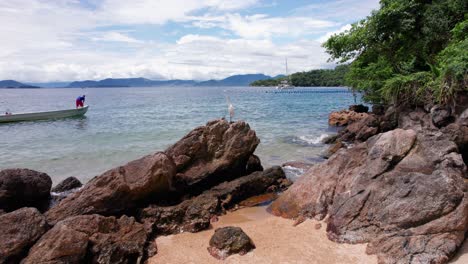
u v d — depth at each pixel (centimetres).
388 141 1058
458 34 2027
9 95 13400
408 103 2028
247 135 1523
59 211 1080
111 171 1146
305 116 4300
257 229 1059
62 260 793
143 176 1146
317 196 1120
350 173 1109
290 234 1001
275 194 1415
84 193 1116
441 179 871
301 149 2288
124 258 889
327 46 2655
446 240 808
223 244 919
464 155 1444
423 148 1046
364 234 911
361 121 2484
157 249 964
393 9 2198
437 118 1670
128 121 3809
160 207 1138
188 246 977
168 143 2503
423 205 858
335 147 2098
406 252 800
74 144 2470
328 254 873
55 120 3872
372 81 2506
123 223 974
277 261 859
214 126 1487
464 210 830
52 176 1719
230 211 1255
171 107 5888
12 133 2977
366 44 2456
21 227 845
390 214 893
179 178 1345
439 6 2291
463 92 1592
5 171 1292
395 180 946
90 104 6881
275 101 7462
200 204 1177
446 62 1791
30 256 795
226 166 1462
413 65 2294
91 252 855
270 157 2064
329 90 13575
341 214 969
